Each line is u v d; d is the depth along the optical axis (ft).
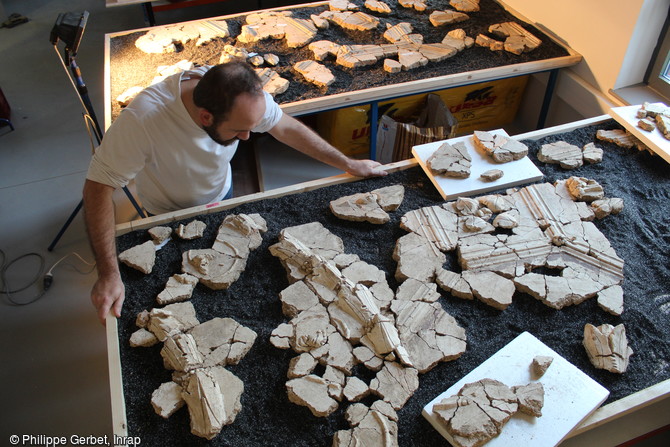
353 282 5.31
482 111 10.67
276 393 4.58
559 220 5.99
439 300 5.32
